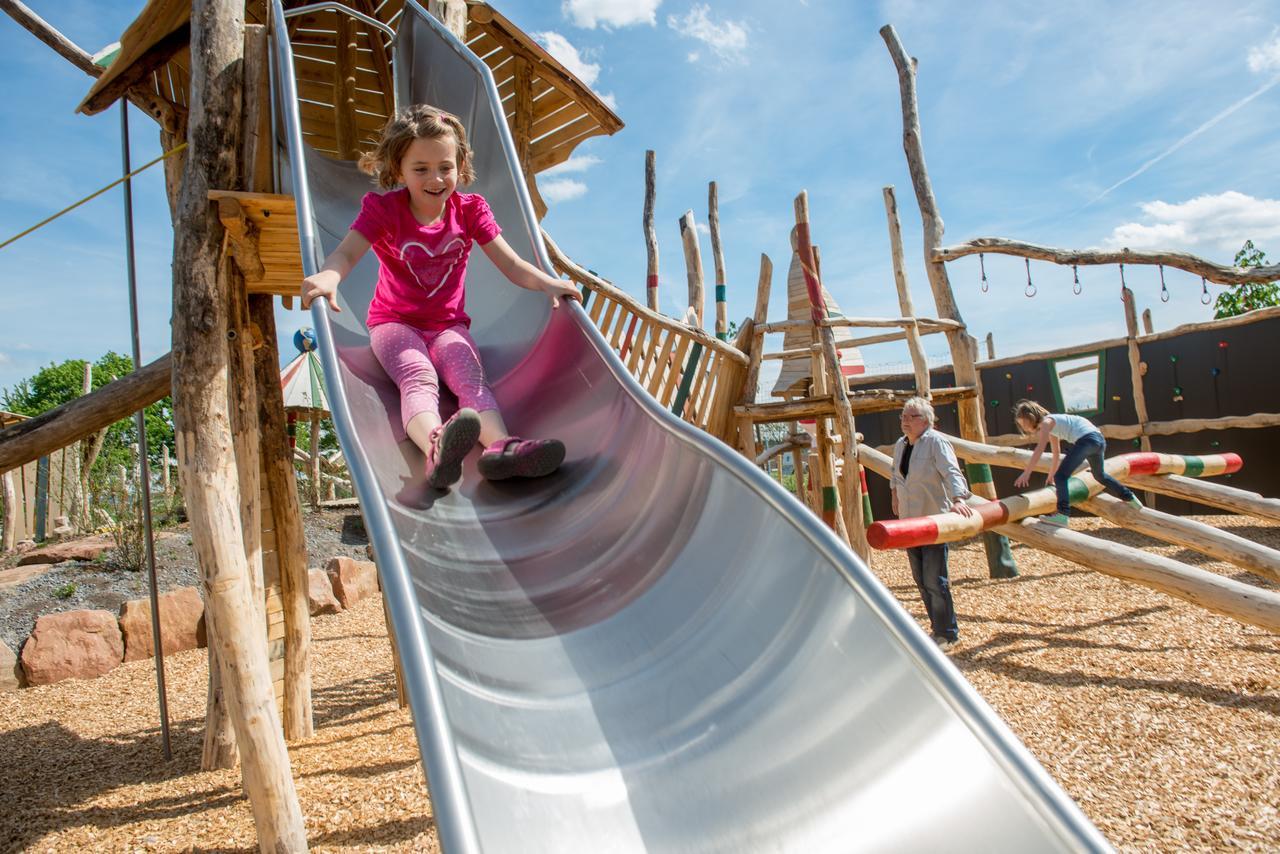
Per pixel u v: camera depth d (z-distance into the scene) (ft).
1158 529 16.66
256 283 14.38
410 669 4.33
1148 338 34.65
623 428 8.73
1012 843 4.19
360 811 10.45
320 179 14.05
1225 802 9.05
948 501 15.72
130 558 26.30
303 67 21.29
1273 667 13.60
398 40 16.31
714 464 7.05
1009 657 15.38
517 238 11.56
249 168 12.12
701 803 5.25
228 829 10.56
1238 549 15.46
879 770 4.91
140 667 21.06
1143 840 8.39
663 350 19.79
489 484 8.93
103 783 12.82
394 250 9.53
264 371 15.40
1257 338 31.48
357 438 6.23
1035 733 11.51
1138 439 35.37
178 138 17.58
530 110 19.58
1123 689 13.08
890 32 28.14
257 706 9.56
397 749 13.10
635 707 6.03
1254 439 31.65
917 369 24.18
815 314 21.53
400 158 9.42
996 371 39.24
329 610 27.12
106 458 41.57
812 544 5.81
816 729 5.35
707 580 6.80
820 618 5.67
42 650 19.97
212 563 9.93
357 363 9.79
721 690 5.97
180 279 10.96
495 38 18.66
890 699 5.01
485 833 4.40
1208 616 17.33
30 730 16.14
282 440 15.35
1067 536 15.53
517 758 5.15
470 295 12.34
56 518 35.60
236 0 12.10
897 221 27.07
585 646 6.64
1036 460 18.63
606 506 8.25
